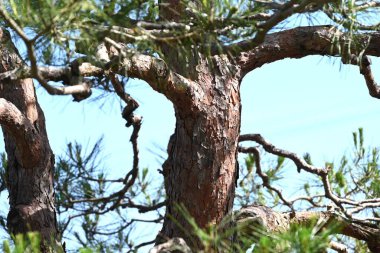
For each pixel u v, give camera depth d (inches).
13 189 476.1
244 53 460.4
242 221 454.6
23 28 268.4
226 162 451.8
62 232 577.9
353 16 322.7
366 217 518.3
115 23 274.1
